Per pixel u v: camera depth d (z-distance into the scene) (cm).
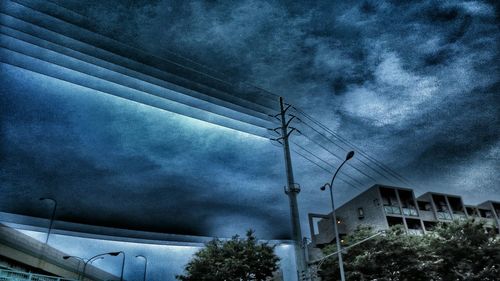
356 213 3312
